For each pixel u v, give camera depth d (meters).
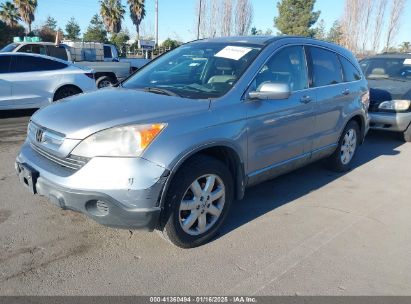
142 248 3.54
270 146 4.16
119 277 3.12
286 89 3.77
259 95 3.80
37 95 9.41
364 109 5.86
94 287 3.00
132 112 3.25
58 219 3.99
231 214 4.30
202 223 3.56
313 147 4.89
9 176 5.14
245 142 3.79
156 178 3.06
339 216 4.34
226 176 3.64
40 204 4.31
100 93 3.96
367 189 5.20
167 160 3.11
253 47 4.27
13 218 3.98
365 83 5.93
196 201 3.46
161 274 3.18
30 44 12.84
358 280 3.20
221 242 3.70
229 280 3.14
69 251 3.45
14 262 3.26
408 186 5.38
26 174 3.40
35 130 3.55
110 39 51.81
